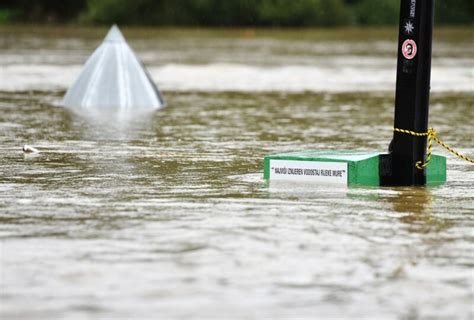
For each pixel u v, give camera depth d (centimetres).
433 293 1522
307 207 2202
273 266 1664
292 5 18138
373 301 1476
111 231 1925
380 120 4500
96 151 3234
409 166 2591
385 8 18762
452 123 4381
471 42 12838
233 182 2572
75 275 1598
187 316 1391
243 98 5634
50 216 2078
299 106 5178
